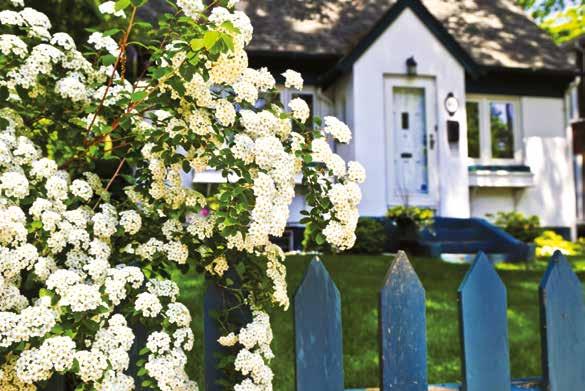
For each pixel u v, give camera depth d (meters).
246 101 1.98
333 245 1.94
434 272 6.56
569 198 12.05
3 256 1.62
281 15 11.65
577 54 15.43
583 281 5.94
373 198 10.39
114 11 2.05
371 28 10.41
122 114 2.08
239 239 1.81
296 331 1.76
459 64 10.91
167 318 1.71
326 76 10.73
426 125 10.89
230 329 1.86
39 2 9.16
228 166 1.81
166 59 1.86
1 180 1.74
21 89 2.05
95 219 1.82
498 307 1.91
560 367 1.94
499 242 8.98
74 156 2.21
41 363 1.48
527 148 11.95
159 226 2.02
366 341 3.87
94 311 1.61
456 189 10.88
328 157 1.95
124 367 1.60
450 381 3.20
